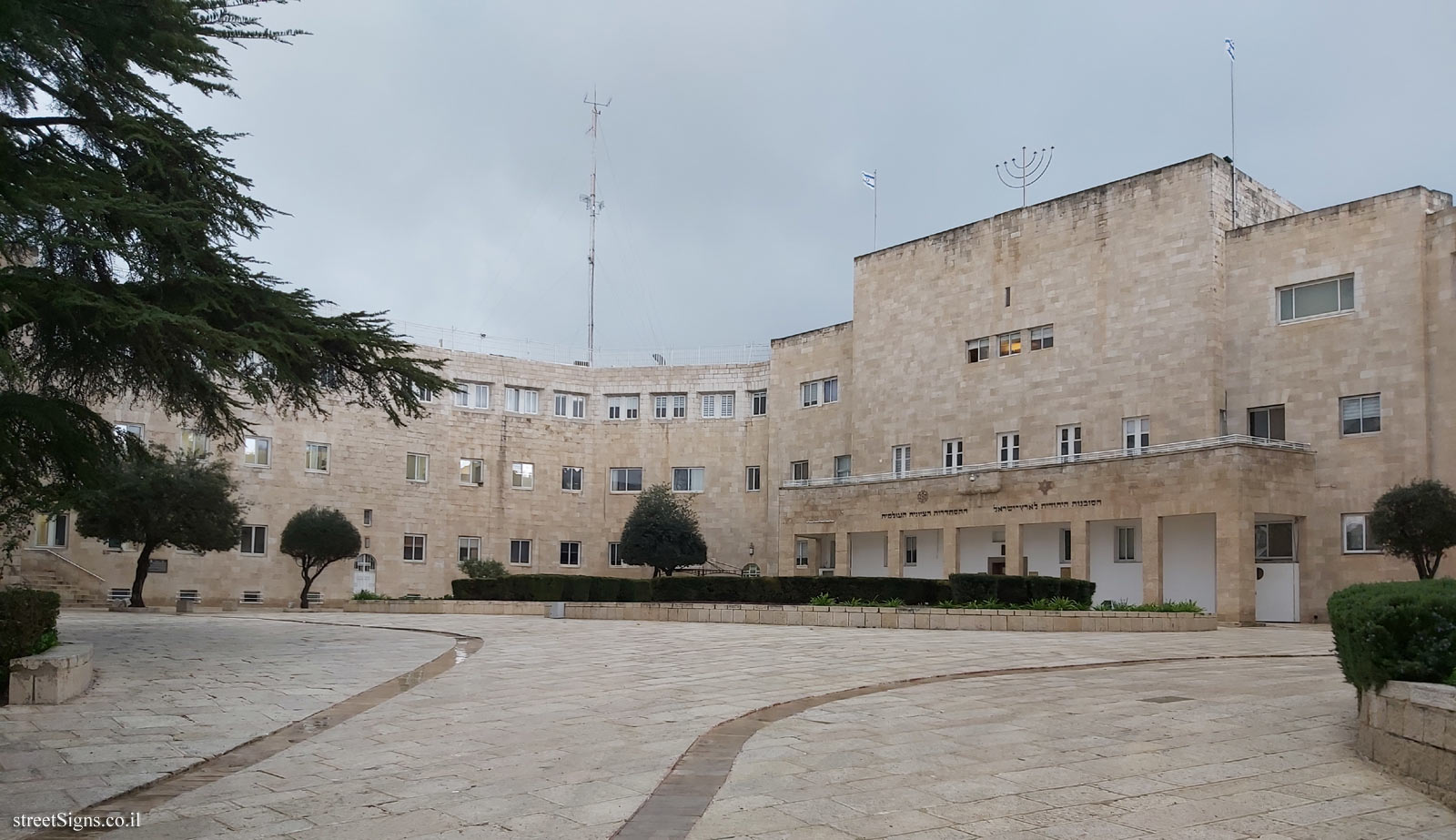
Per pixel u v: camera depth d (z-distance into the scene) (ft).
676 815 24.82
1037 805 25.52
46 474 58.34
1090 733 34.50
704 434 184.44
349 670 55.16
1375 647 29.37
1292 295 111.65
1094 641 72.38
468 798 26.73
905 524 136.98
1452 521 87.76
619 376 189.37
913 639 73.61
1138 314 122.01
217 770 31.01
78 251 55.06
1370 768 29.17
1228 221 118.52
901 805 25.61
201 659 59.88
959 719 37.40
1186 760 30.30
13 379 51.37
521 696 44.93
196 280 54.44
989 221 140.36
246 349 53.67
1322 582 105.29
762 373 182.39
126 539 122.72
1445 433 98.78
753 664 56.49
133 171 54.90
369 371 65.77
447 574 171.12
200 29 46.37
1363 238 105.81
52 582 135.95
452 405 175.32
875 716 38.11
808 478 168.45
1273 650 65.51
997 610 84.74
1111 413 123.54
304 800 26.81
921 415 146.41
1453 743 25.72
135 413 143.23
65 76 51.03
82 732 36.52
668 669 54.75
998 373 136.98
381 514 165.07
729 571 179.11
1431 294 100.94
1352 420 105.70
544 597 119.75
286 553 146.30
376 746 33.91
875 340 154.61
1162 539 113.80
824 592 104.27
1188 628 86.28
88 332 54.95
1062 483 118.21
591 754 32.01
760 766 29.91
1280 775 28.45
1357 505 103.91
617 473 188.24
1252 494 102.17
